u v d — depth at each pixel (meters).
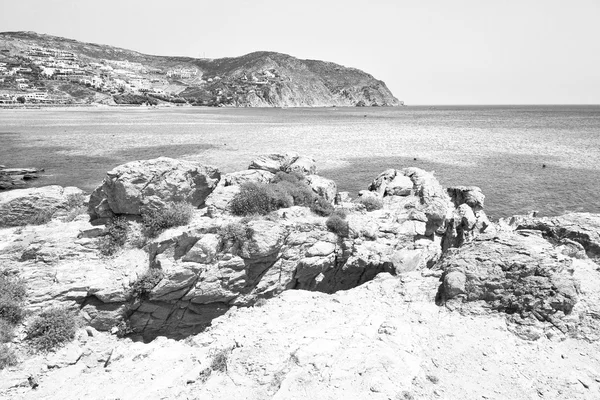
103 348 13.14
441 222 23.97
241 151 61.50
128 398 9.93
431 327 11.46
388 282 14.74
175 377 10.82
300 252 17.59
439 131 98.88
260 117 163.12
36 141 71.62
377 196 26.30
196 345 12.52
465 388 9.14
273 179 22.94
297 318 13.02
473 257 13.34
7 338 12.02
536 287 11.60
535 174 47.94
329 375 9.43
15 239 15.65
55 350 12.33
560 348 10.45
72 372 11.82
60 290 13.47
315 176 25.44
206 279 14.89
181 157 56.03
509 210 35.72
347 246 18.88
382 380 9.16
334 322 12.27
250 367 10.15
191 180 17.62
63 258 14.66
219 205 17.97
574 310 11.31
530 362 10.02
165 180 16.66
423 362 9.95
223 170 47.78
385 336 10.93
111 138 76.56
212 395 9.38
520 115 196.88
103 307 13.92
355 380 9.25
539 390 9.10
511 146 70.06
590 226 16.05
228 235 15.64
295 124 122.19
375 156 59.66
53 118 128.75
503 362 10.01
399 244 20.92
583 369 9.75
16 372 11.41
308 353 10.26
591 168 50.69
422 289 13.63
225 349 11.31
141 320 14.42
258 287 16.22
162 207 16.34
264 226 16.30
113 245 15.55
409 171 29.22
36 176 45.00
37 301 13.10
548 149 66.19
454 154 61.44
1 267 14.03
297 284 17.86
